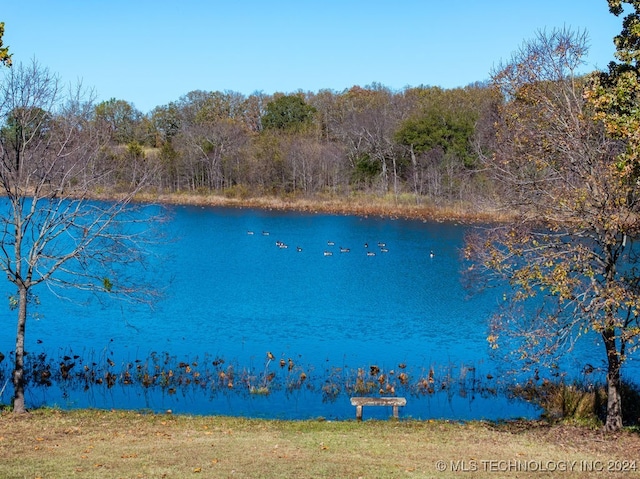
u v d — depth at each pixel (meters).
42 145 19.94
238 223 74.19
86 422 18.61
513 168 20.94
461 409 22.62
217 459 14.70
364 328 33.19
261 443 16.45
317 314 35.91
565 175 18.73
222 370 26.39
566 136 18.45
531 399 23.67
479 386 25.05
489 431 19.05
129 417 19.64
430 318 35.16
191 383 24.98
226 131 101.06
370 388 24.61
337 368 26.88
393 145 91.00
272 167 97.00
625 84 16.38
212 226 71.75
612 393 19.56
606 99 16.30
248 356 28.52
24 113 19.39
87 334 31.59
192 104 128.50
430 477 13.72
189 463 14.31
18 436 16.52
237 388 24.58
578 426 19.89
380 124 96.88
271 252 56.44
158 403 22.86
